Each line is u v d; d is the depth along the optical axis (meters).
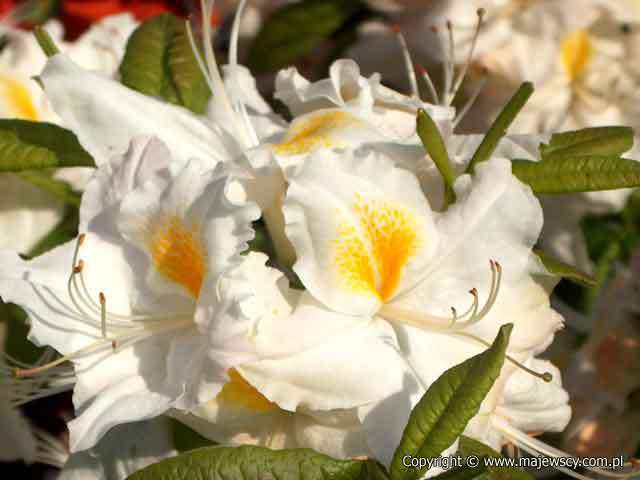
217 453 0.37
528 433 0.44
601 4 0.53
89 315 0.40
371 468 0.38
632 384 0.52
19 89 0.51
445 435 0.36
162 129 0.43
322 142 0.41
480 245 0.40
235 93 0.45
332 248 0.39
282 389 0.38
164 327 0.40
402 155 0.41
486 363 0.36
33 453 0.49
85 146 0.43
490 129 0.41
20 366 0.46
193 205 0.39
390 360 0.39
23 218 0.49
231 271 0.37
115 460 0.42
